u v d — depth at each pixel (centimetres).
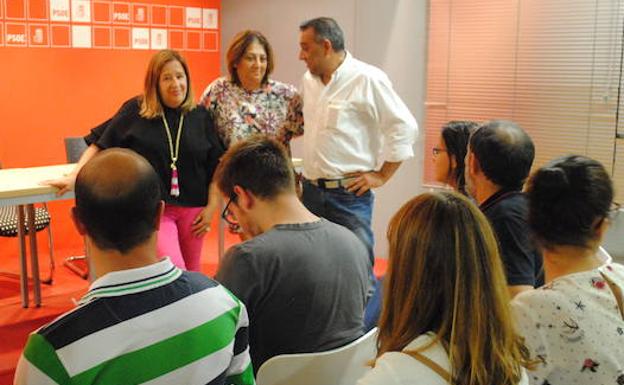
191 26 626
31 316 425
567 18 462
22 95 525
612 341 148
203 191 366
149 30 595
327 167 379
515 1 480
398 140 374
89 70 560
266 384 189
